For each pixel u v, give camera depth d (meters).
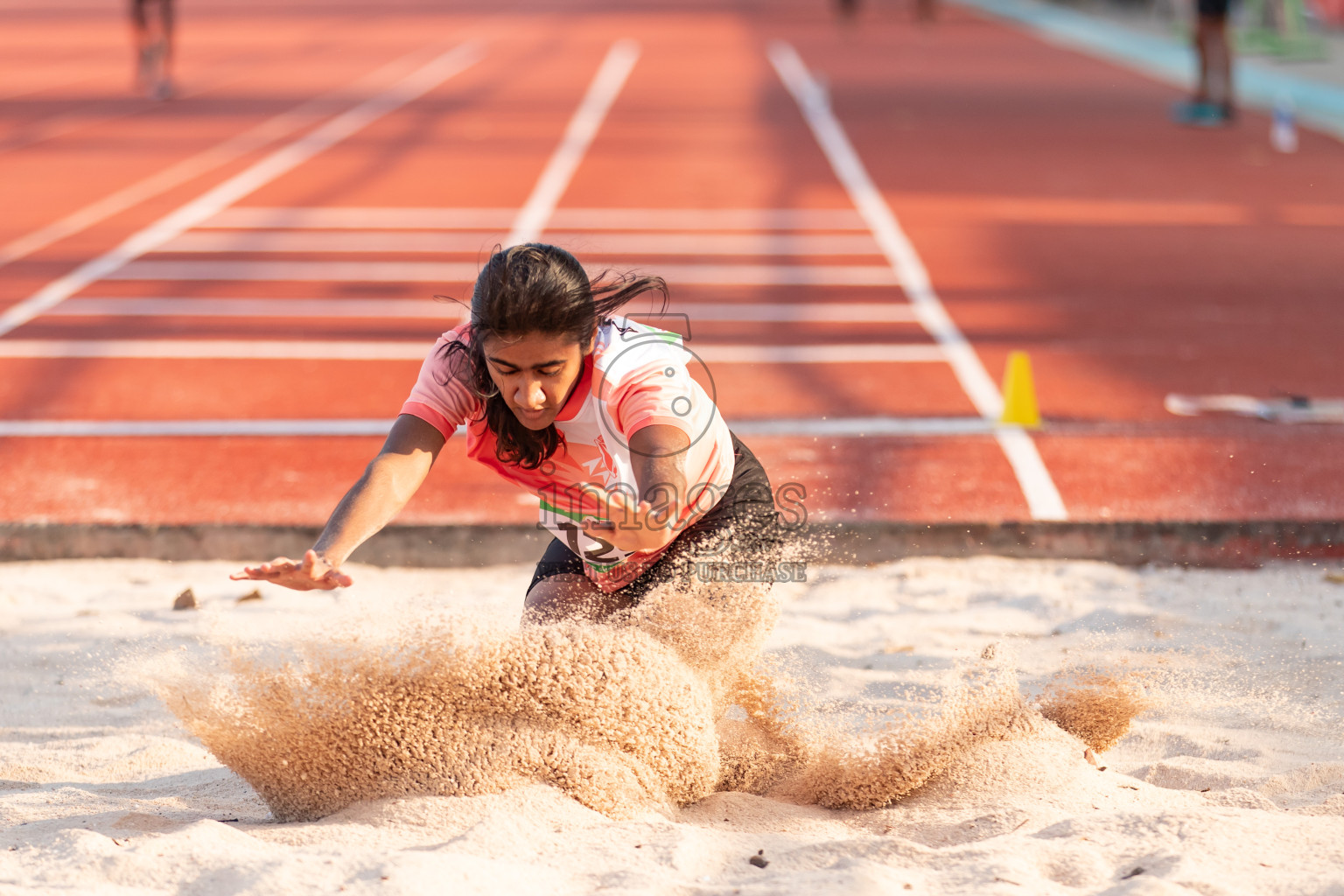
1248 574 14.90
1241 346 23.67
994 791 8.46
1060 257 30.91
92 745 10.14
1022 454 18.06
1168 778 8.99
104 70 71.31
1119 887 6.43
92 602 13.98
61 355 22.94
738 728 9.45
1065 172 42.25
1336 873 6.74
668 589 8.80
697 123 52.44
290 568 7.35
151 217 35.59
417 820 7.67
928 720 8.94
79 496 16.58
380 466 8.25
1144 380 21.61
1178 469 17.47
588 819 7.83
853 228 34.22
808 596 14.09
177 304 26.58
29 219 35.34
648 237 32.91
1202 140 48.72
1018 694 9.20
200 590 14.38
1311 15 90.94
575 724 8.30
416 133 49.94
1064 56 79.12
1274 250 31.53
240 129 51.34
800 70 70.75
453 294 27.44
